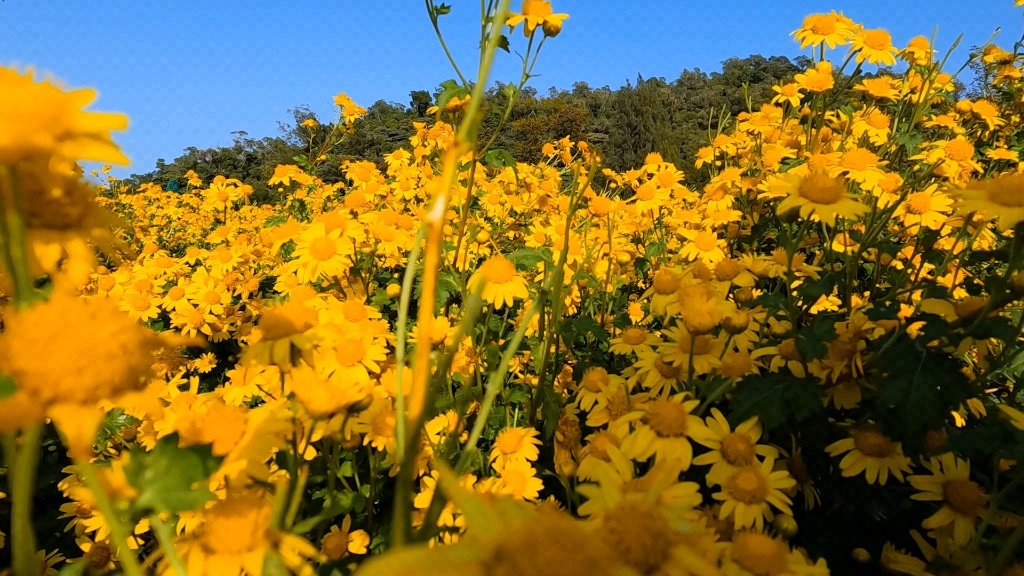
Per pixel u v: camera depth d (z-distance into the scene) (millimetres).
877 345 257
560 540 100
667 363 300
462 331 143
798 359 273
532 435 284
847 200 267
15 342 103
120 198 1419
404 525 120
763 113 621
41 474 322
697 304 265
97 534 255
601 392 303
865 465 244
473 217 654
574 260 459
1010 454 204
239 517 145
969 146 438
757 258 373
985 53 653
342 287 454
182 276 608
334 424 200
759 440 255
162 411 261
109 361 107
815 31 504
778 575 169
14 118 107
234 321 529
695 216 535
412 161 849
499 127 363
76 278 128
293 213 856
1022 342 309
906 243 409
